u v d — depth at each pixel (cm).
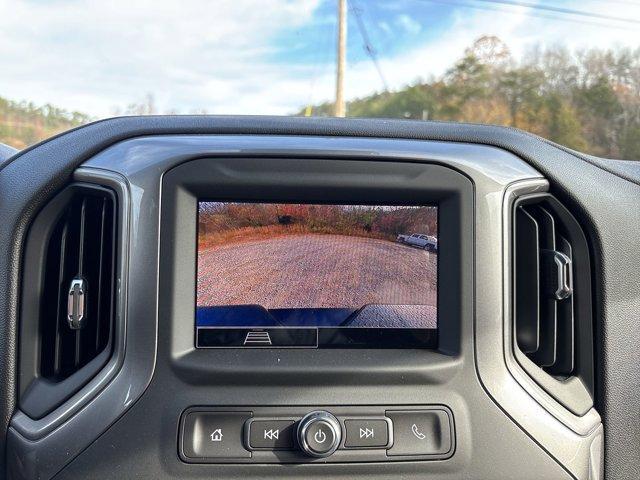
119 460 29
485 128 34
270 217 30
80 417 29
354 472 30
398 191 30
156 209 30
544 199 33
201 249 30
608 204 34
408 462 30
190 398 29
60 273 32
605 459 34
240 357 29
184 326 29
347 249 31
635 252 35
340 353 30
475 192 31
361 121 33
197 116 33
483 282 31
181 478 29
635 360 34
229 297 30
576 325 34
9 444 30
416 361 30
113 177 30
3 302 31
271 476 29
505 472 31
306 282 30
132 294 29
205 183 30
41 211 31
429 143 32
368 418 30
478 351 31
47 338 32
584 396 33
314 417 29
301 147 30
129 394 29
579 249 34
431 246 31
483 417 31
